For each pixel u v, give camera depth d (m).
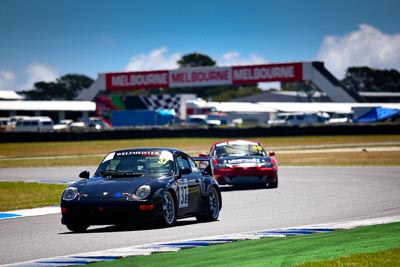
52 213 57.62
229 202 64.38
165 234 41.59
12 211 59.50
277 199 66.06
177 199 45.16
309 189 76.62
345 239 37.41
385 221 45.69
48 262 32.28
